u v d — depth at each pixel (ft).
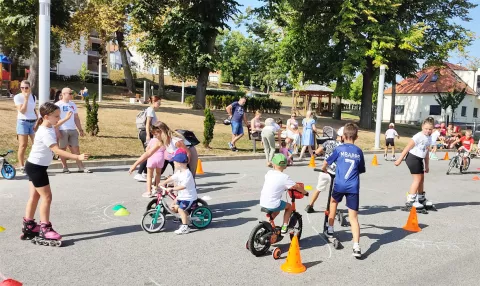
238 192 31.60
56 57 169.58
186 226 21.30
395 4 94.43
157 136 26.76
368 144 80.89
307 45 110.11
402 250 20.66
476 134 141.79
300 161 53.62
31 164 18.08
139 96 145.07
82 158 18.51
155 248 19.01
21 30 116.47
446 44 103.09
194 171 28.25
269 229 18.72
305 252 19.62
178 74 140.36
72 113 34.42
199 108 104.99
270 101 122.93
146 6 104.63
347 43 106.52
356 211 19.49
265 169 43.78
